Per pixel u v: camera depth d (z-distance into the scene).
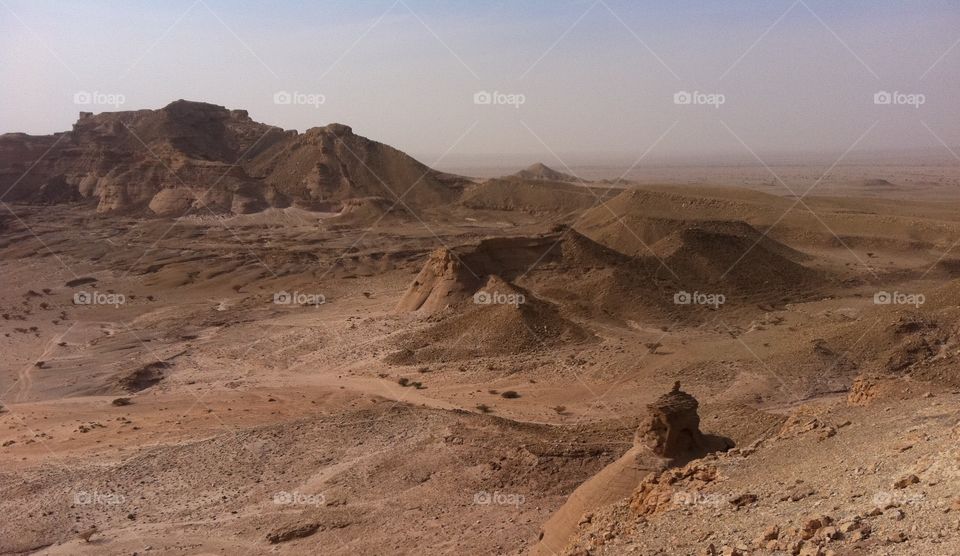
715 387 62.53
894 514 16.62
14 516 43.81
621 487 30.72
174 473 49.41
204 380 76.44
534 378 70.25
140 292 128.25
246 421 61.31
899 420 24.91
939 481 17.45
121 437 58.47
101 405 68.88
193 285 132.12
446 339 83.06
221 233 184.25
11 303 120.50
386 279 128.50
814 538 16.80
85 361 85.50
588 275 100.00
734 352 71.94
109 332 100.56
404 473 46.53
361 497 43.75
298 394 69.38
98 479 49.00
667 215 155.88
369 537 38.50
